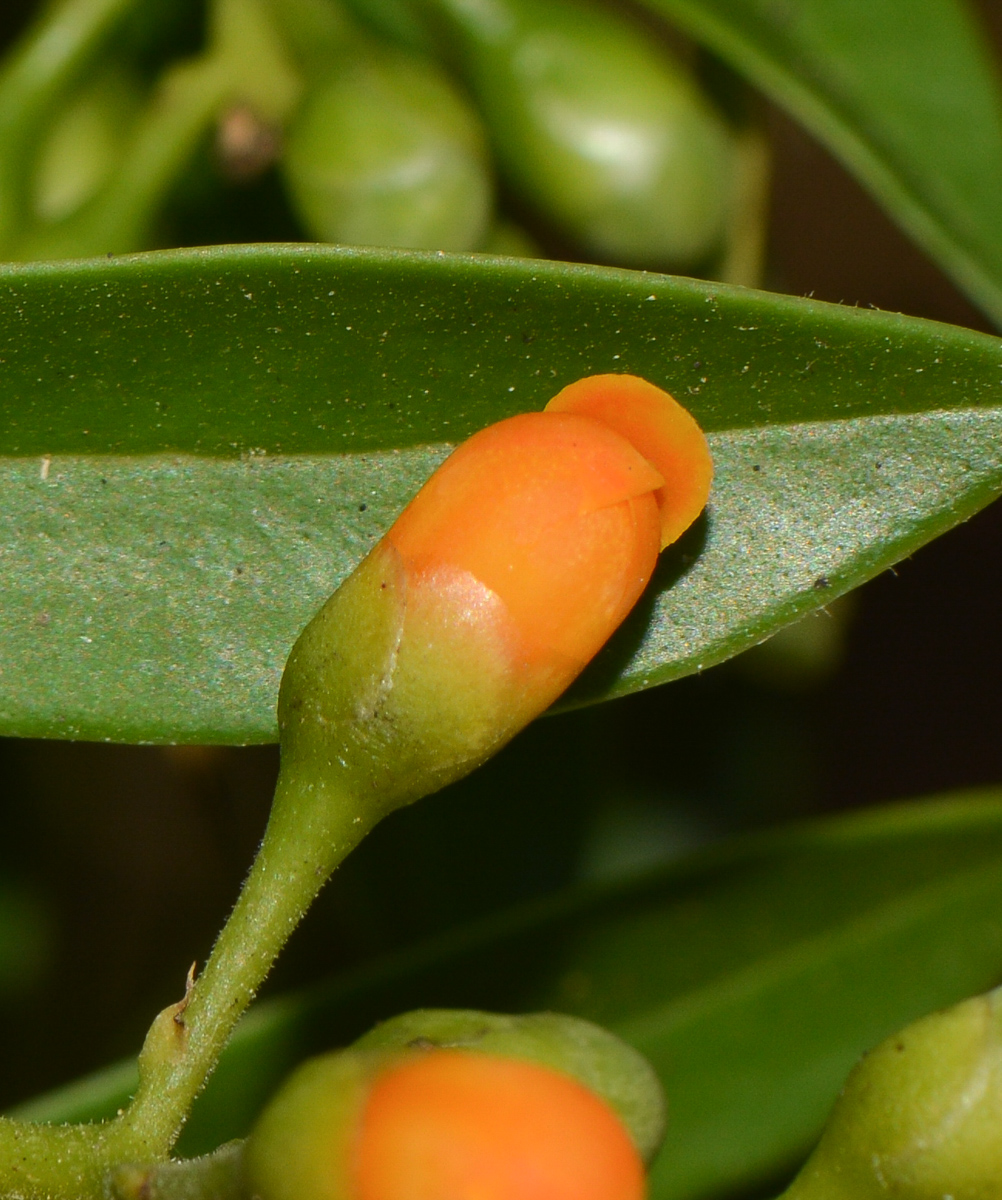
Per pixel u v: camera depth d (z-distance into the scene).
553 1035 0.17
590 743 0.21
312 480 0.17
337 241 0.21
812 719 0.25
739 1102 0.19
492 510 0.16
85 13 0.21
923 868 0.20
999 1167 0.16
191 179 0.21
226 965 0.17
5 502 0.17
